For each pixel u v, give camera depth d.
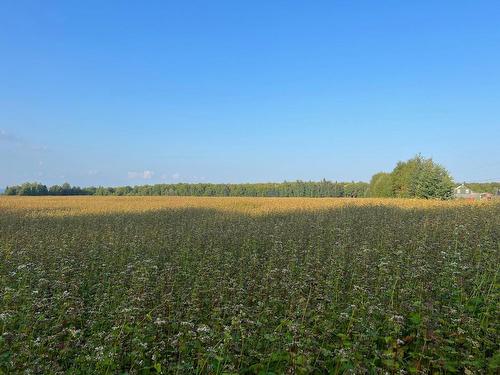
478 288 7.16
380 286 7.43
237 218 25.55
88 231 19.31
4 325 6.04
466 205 26.97
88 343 5.46
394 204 36.88
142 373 5.27
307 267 8.84
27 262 10.16
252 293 7.79
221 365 5.16
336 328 6.24
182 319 6.54
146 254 11.79
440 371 5.26
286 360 5.30
